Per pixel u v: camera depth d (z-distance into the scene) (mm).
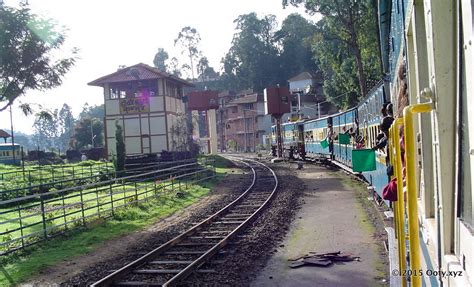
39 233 11969
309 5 38750
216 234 12180
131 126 37062
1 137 59906
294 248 10398
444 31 2068
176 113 38625
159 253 10258
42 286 8648
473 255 1628
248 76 93938
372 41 37250
